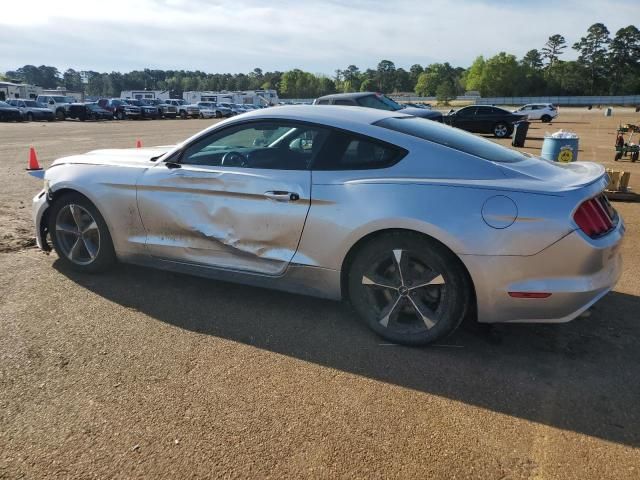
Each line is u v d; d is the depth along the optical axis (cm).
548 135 865
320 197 318
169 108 4547
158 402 257
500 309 289
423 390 271
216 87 15762
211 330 335
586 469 215
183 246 373
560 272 277
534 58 13075
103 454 221
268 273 347
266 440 230
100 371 284
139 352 305
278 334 330
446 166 305
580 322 350
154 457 219
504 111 2086
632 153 1202
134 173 385
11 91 5834
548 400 263
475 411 253
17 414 246
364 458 220
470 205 285
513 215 277
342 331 336
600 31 11244
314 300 384
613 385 276
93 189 395
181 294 391
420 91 12619
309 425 241
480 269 283
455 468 215
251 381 277
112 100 4325
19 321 340
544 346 318
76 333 327
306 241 327
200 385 272
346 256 321
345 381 278
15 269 435
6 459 217
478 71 11581
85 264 420
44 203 428
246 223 344
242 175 344
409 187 298
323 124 336
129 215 388
